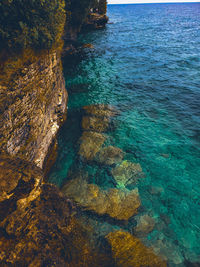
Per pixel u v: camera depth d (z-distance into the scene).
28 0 7.87
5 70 7.00
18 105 7.56
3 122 6.65
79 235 6.95
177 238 7.68
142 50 36.53
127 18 107.94
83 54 33.38
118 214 8.21
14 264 4.71
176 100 18.12
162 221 8.28
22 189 5.75
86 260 6.29
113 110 16.31
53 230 6.18
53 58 11.70
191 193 9.56
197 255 7.14
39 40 9.17
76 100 18.27
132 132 13.84
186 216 8.53
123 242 7.12
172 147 12.52
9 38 7.12
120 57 32.19
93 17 55.34
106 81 22.72
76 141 12.68
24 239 5.25
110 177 10.14
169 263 6.82
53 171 10.79
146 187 9.80
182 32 57.09
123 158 11.45
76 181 9.81
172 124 14.75
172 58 31.08
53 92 11.98
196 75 23.70
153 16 123.75
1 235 4.87
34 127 8.97
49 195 6.89
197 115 15.72
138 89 20.61
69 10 30.42
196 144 12.71
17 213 5.35
